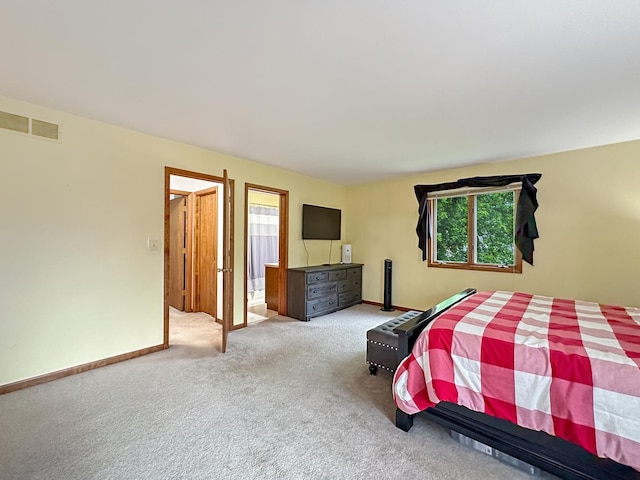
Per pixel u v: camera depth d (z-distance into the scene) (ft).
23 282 7.84
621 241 10.52
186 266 16.03
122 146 9.52
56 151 8.30
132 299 9.80
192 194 15.72
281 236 15.38
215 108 8.03
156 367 9.05
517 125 9.00
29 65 6.08
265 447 5.55
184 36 5.16
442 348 5.61
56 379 8.23
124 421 6.31
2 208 7.54
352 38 5.17
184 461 5.18
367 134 9.87
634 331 5.53
